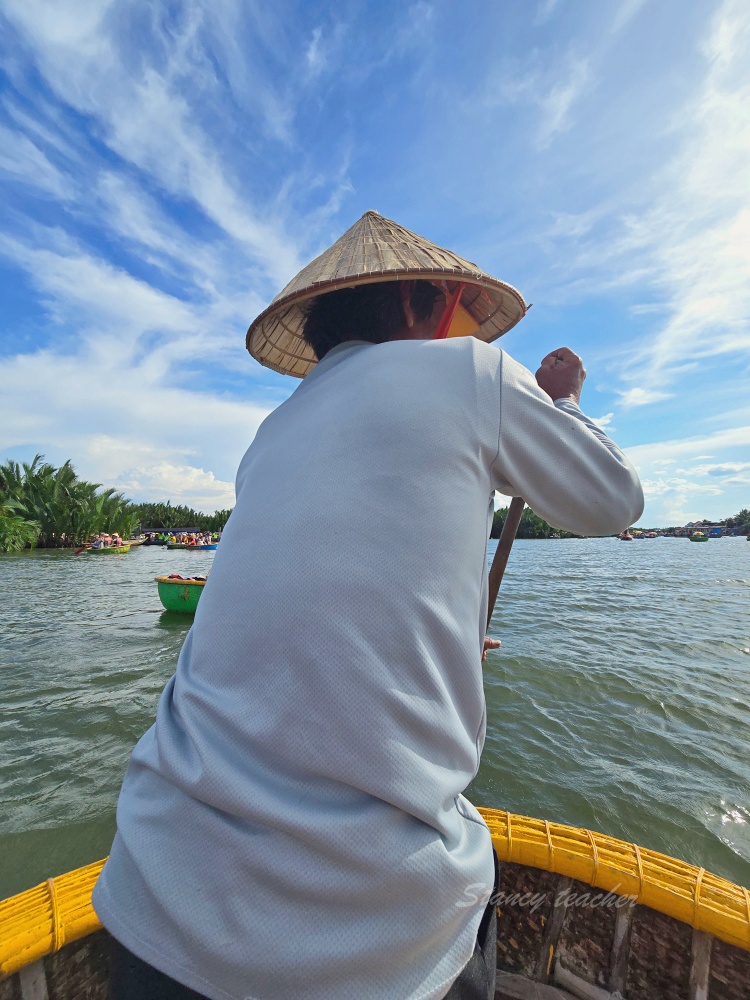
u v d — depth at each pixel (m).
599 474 0.81
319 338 1.03
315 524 0.70
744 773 4.64
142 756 0.75
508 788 4.37
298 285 0.99
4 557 29.16
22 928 1.17
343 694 0.63
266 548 0.73
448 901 0.62
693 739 5.33
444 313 1.03
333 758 0.62
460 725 0.70
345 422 0.77
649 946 1.33
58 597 14.30
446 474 0.72
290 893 0.59
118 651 8.43
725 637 9.97
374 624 0.66
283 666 0.66
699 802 4.20
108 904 0.66
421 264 0.93
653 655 8.54
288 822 0.59
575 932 1.41
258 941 0.58
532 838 1.47
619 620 11.85
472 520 0.73
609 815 4.04
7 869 3.33
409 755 0.63
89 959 1.24
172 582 11.35
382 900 0.59
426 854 0.62
